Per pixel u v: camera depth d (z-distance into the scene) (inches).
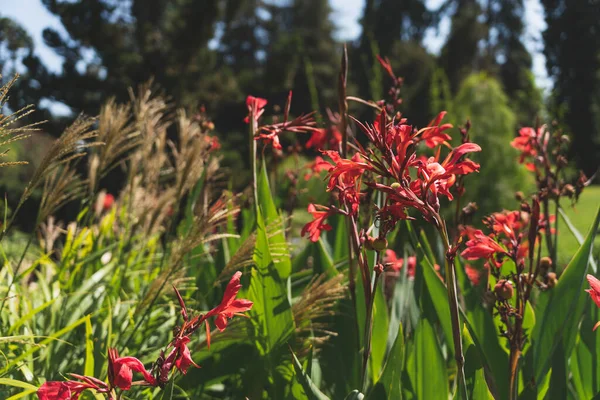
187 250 98.0
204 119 136.6
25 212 419.8
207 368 104.7
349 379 99.5
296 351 96.0
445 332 93.7
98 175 123.0
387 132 65.5
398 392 73.5
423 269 93.5
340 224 128.3
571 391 97.3
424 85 873.5
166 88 592.7
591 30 534.0
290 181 156.6
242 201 138.3
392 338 103.0
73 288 123.3
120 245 133.7
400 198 63.0
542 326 91.2
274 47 816.3
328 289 95.1
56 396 59.6
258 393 98.0
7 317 109.9
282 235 101.7
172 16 629.9
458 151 63.6
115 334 109.0
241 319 98.7
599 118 594.2
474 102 329.7
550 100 258.7
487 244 78.2
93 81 574.2
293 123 99.3
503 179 305.9
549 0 529.7
